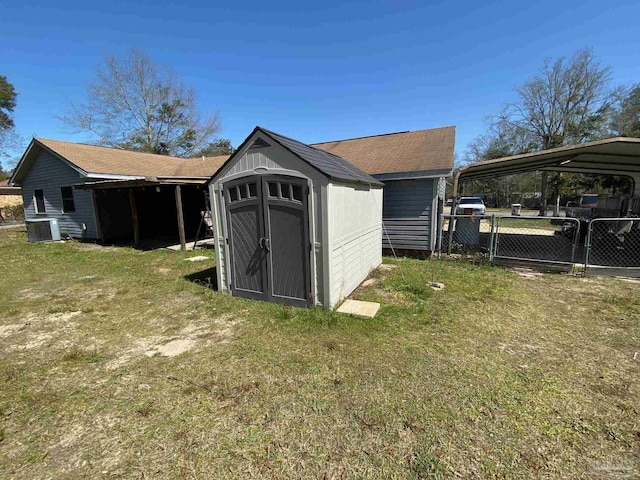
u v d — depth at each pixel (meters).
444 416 2.31
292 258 4.46
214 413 2.39
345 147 11.45
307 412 2.38
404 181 8.19
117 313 4.56
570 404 2.44
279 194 4.39
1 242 11.96
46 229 11.97
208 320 4.20
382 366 3.00
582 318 4.11
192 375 2.91
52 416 2.41
